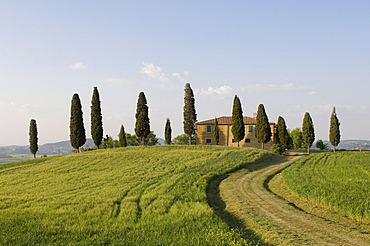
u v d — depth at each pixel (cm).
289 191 2600
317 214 1928
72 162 4991
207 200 2433
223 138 7794
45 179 3850
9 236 1633
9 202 2669
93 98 7338
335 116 7625
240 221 1823
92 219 2006
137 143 10988
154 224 1805
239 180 3241
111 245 1423
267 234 1514
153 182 3250
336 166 3778
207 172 3656
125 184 3209
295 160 5038
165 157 5053
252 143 7612
